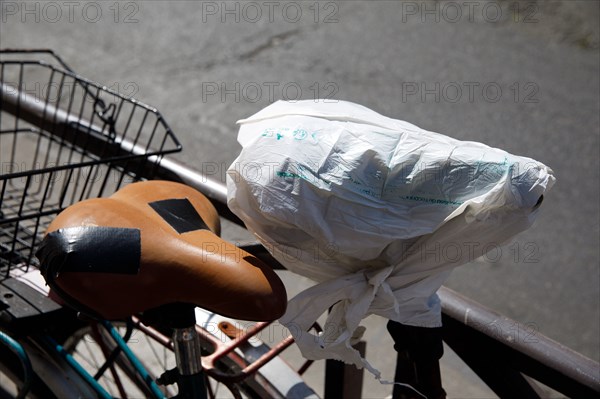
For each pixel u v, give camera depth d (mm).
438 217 1309
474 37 6289
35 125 2570
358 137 1312
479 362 1648
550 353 1521
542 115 5176
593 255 3871
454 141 1343
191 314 1384
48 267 1284
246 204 1357
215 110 5266
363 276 1391
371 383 2861
